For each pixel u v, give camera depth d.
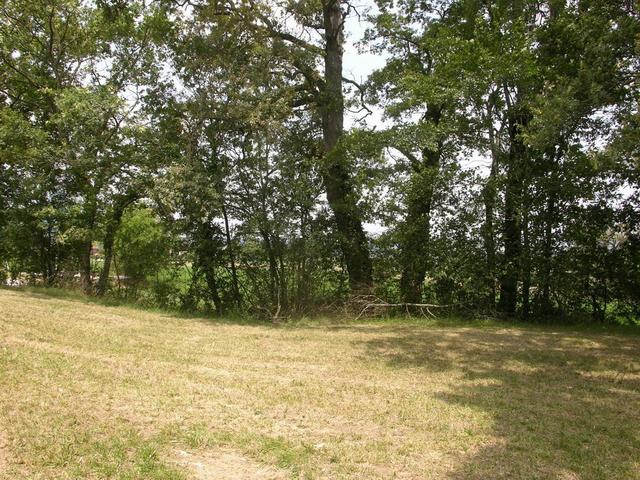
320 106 18.19
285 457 5.04
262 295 16.44
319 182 16.55
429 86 15.89
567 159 14.91
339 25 18.80
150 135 17.16
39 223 17.59
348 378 8.23
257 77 16.08
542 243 15.39
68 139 17.91
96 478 4.46
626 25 12.27
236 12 16.75
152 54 17.98
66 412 5.73
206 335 11.73
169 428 5.57
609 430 6.07
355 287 16.78
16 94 20.02
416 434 5.83
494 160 15.98
